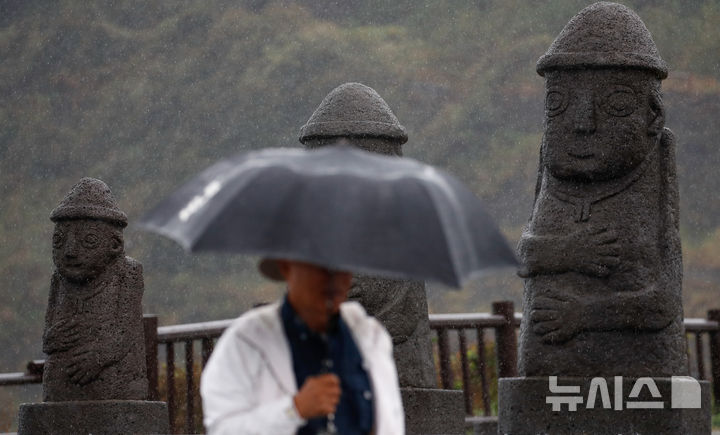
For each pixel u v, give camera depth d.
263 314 8.70
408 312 20.11
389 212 8.23
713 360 29.52
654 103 18.06
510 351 26.75
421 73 52.78
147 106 53.31
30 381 24.62
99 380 21.73
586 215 18.05
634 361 17.78
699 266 51.47
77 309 21.95
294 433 8.37
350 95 20.62
